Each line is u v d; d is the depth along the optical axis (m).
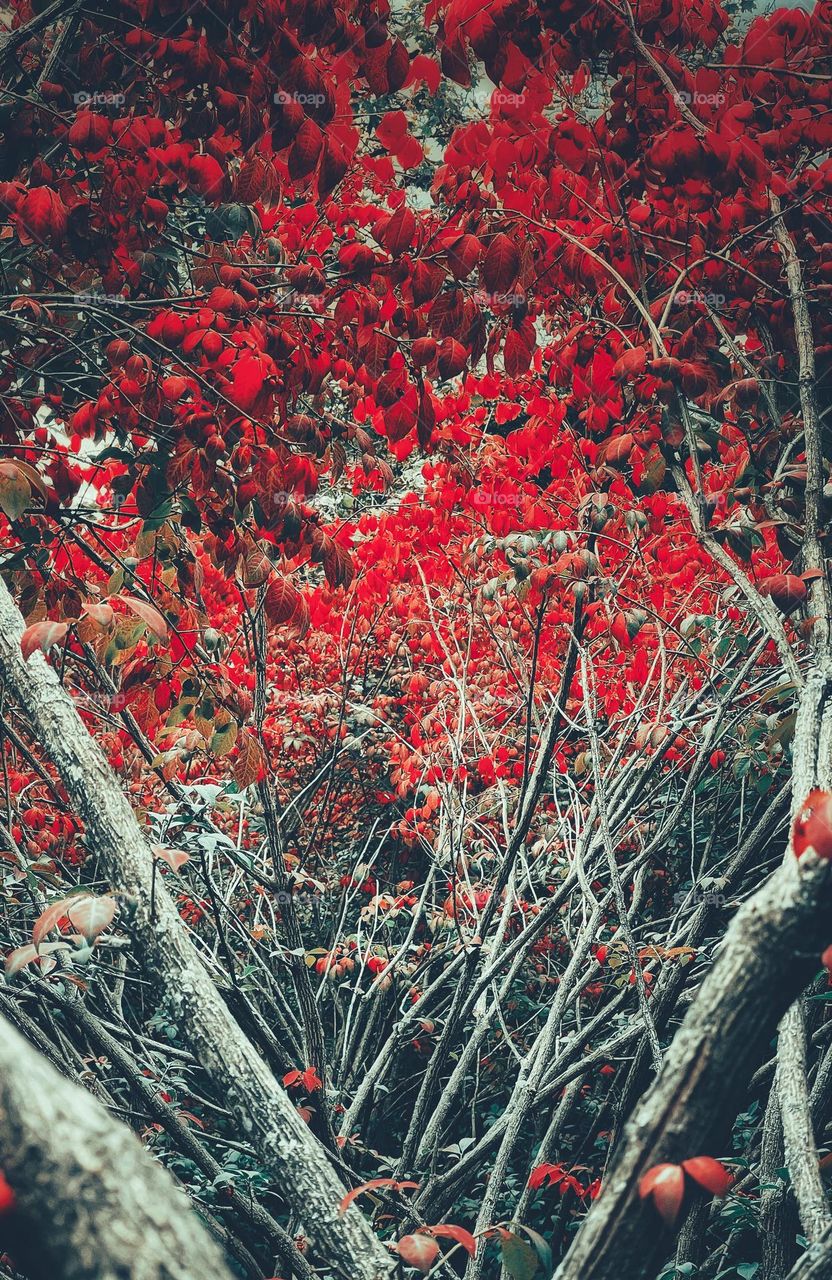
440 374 2.86
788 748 3.50
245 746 3.20
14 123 2.74
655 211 3.17
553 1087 3.60
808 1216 1.46
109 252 2.92
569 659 3.72
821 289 2.99
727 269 3.23
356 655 6.82
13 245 3.11
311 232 3.75
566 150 3.00
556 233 3.24
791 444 2.71
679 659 4.85
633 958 3.22
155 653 3.16
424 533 4.70
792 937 1.09
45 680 1.72
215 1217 3.67
